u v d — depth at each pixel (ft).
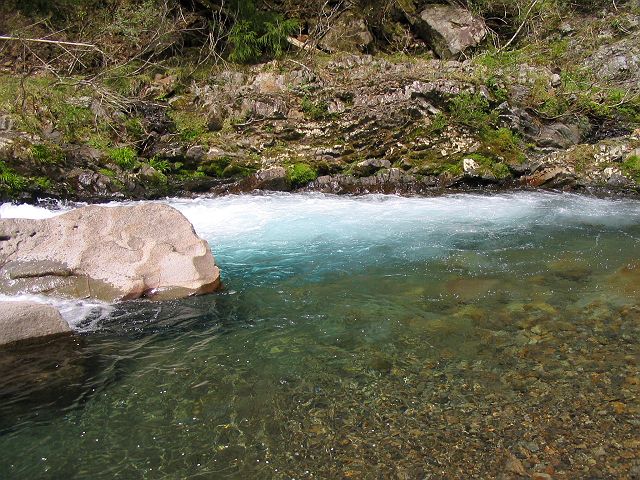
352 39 42.01
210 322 15.55
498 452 10.49
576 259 19.66
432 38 42.60
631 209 25.89
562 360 13.32
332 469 10.22
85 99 32.48
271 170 29.27
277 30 39.01
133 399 12.25
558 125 33.06
